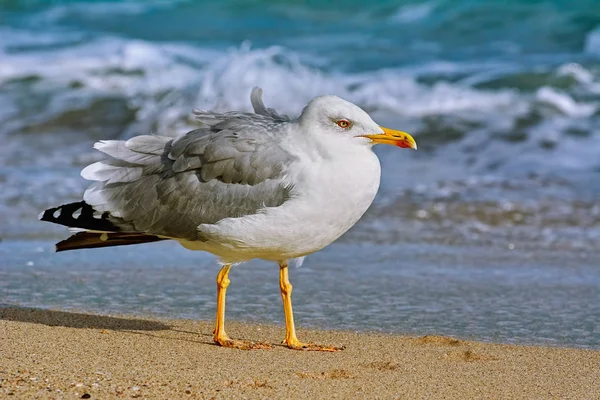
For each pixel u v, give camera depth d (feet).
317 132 29.45
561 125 72.33
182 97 84.17
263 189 29.45
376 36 111.65
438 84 84.23
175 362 28.02
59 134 75.25
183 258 46.29
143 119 79.15
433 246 48.19
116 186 31.48
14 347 29.01
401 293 39.58
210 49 105.09
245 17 127.95
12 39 113.60
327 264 44.93
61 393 24.32
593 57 94.53
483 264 44.78
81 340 30.45
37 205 55.06
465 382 26.73
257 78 85.87
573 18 108.17
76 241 32.50
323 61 97.09
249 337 32.45
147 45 102.32
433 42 106.73
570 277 42.42
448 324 34.88
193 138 30.94
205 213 30.09
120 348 29.60
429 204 55.62
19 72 93.71
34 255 45.85
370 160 29.86
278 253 30.27
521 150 66.64
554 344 32.30
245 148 29.78
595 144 67.46
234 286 40.68
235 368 27.53
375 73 90.43
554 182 59.57
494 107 77.51
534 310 37.01
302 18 125.49
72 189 58.39
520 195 57.00
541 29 106.93
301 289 40.24
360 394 25.16
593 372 28.17
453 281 41.65
